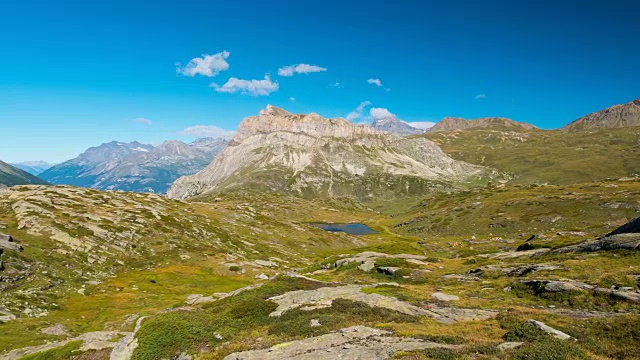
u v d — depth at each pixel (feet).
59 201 440.04
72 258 291.17
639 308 101.09
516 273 173.78
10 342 151.84
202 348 98.22
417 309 113.70
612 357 67.46
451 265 249.14
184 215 538.06
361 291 132.46
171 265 338.75
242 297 139.54
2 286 214.07
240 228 589.73
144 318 121.49
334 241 648.79
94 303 221.05
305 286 153.28
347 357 71.77
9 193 466.70
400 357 67.82
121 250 340.80
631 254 162.20
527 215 638.12
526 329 80.07
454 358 65.77
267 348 86.38
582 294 118.32
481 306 122.93
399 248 463.42
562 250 212.43
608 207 574.15
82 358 123.03
